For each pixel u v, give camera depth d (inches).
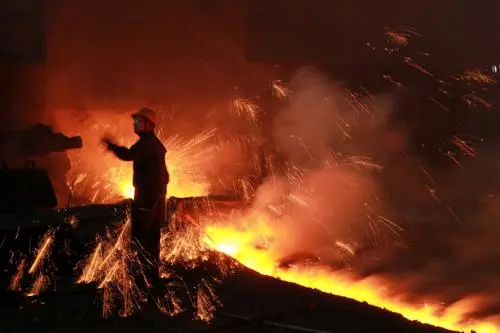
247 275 332.5
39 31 573.0
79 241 350.6
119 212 408.5
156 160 299.3
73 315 270.2
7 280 314.0
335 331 258.2
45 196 423.8
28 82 568.4
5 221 374.3
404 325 276.1
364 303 300.2
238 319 266.2
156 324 260.8
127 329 255.6
